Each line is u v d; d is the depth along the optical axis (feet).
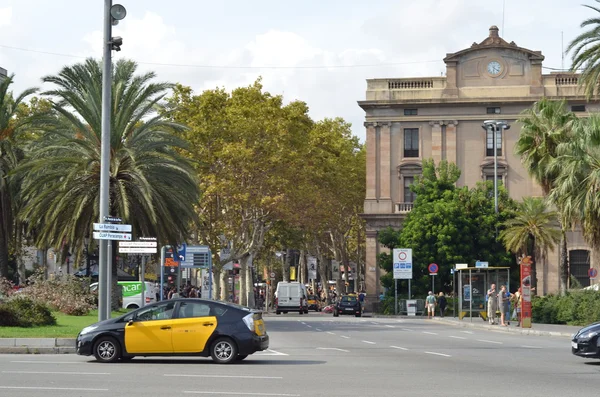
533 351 89.40
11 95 167.02
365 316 231.09
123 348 70.95
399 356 80.48
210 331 70.95
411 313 223.30
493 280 177.27
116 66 139.33
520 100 258.78
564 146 160.97
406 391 51.11
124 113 132.77
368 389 51.90
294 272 340.80
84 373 60.34
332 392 50.08
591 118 147.02
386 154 266.16
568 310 156.56
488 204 234.99
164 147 140.15
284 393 49.34
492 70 262.67
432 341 107.86
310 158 230.89
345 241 312.50
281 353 83.46
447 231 229.25
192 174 138.51
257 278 368.48
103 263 94.68
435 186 238.68
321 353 83.82
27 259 267.39
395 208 264.93
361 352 85.71
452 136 263.49
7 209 157.17
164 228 134.31
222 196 205.05
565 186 148.66
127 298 190.90
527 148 180.55
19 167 128.57
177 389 50.96
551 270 252.83
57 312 140.15
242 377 58.65
